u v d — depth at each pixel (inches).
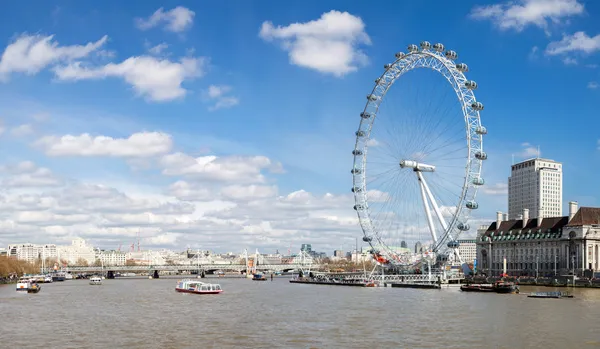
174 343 4498.0
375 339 4628.4
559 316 5974.4
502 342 4493.1
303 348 4276.6
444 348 4271.7
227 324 5516.7
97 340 4638.3
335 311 6614.2
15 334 4940.9
